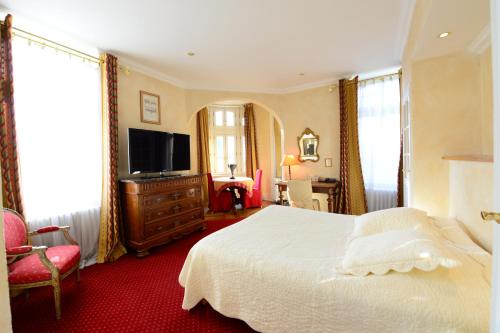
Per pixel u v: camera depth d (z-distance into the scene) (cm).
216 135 638
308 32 260
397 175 364
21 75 228
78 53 271
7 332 68
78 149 272
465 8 150
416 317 101
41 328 171
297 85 454
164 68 354
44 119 244
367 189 398
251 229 202
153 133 331
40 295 211
